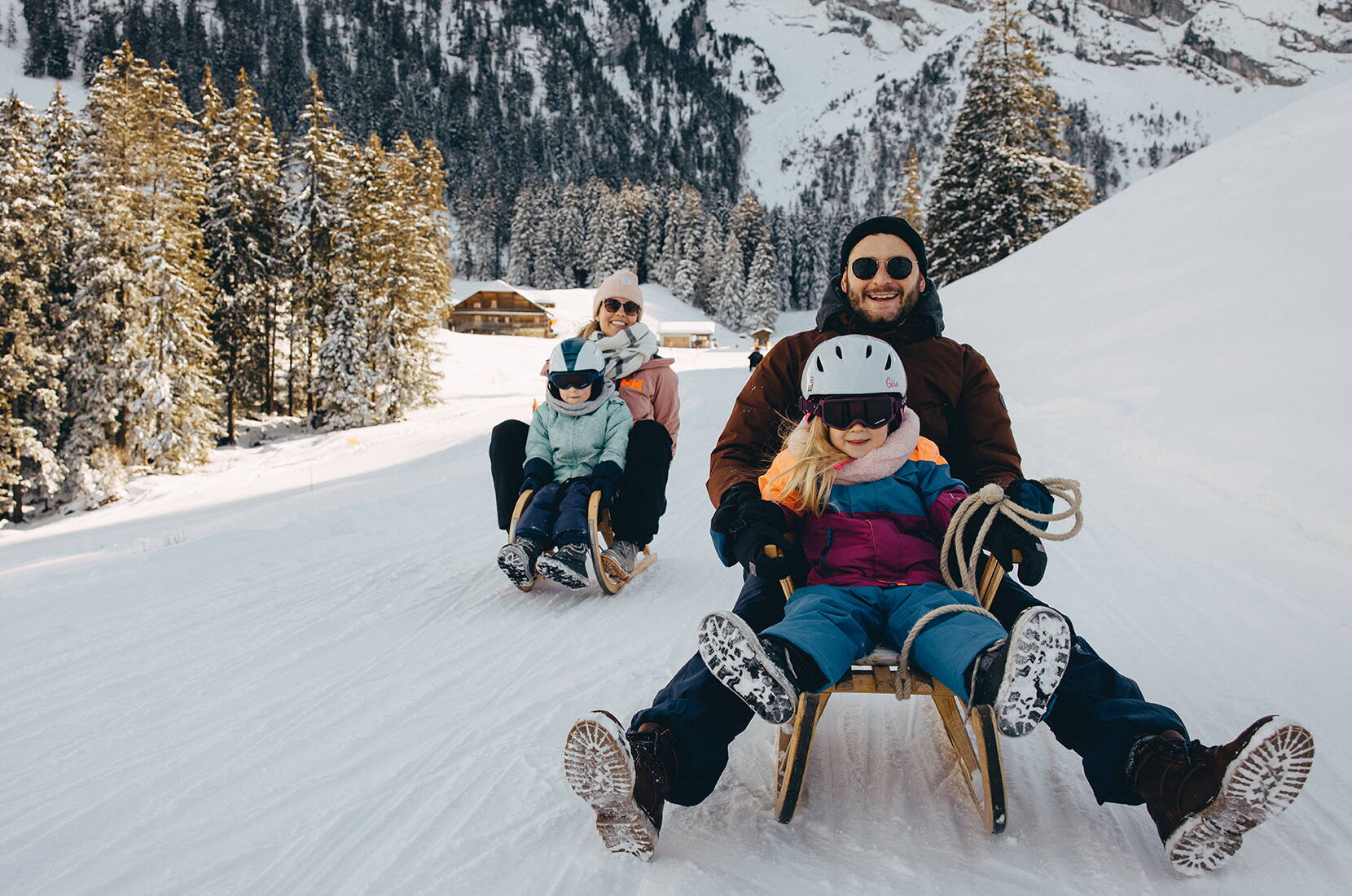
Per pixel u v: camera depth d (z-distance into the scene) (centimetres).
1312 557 467
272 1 17088
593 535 448
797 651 202
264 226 3447
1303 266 1055
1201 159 1838
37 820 228
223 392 3228
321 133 3503
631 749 190
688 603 449
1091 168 19725
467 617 431
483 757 261
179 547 654
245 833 218
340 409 3238
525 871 196
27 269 2488
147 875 200
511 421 512
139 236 2612
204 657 370
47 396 2398
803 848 205
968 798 228
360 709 307
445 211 4053
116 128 2580
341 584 506
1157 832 209
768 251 9175
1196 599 421
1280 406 722
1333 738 261
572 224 10550
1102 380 1057
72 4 16138
